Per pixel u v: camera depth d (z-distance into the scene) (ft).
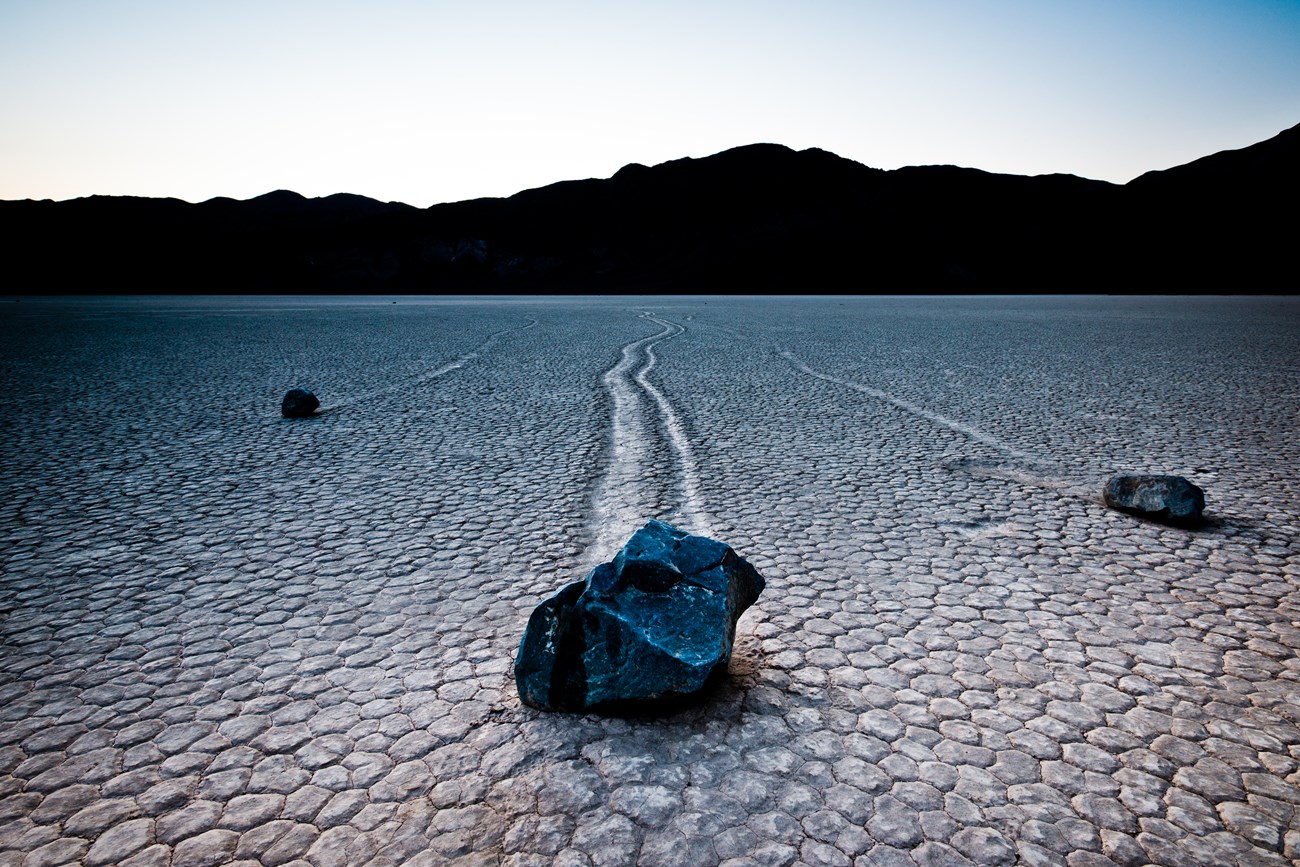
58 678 11.36
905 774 9.00
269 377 44.32
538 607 10.36
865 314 114.73
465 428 29.89
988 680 11.18
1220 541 17.20
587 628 10.15
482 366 49.88
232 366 49.47
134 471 23.31
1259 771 9.12
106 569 15.58
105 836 8.08
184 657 11.96
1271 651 12.09
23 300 169.37
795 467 23.80
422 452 25.88
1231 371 46.52
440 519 18.72
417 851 7.79
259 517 18.90
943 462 24.47
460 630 12.79
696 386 40.96
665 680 9.89
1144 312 116.57
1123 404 35.17
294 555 16.34
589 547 16.79
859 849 7.80
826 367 49.34
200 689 11.02
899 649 12.10
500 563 15.83
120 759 9.41
